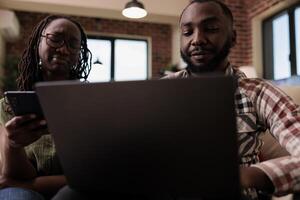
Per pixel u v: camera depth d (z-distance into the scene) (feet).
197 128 1.99
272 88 3.43
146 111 2.07
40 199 3.14
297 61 14.65
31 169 3.59
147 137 2.12
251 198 2.88
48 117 2.29
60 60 4.15
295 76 13.14
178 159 2.09
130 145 2.18
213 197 2.07
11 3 15.48
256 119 3.47
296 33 14.78
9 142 3.08
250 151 3.40
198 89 1.93
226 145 1.96
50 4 15.30
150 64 22.34
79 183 2.48
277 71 16.03
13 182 3.49
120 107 2.11
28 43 4.38
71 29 4.25
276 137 3.17
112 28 21.81
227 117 1.92
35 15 20.12
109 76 21.66
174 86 1.97
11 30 17.46
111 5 15.62
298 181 2.50
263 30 17.03
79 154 2.34
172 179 2.14
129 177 2.27
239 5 17.38
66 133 2.30
